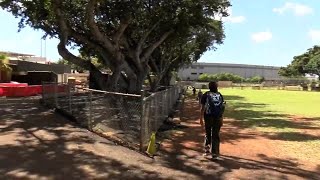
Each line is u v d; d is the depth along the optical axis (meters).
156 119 13.80
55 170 8.21
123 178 8.04
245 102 36.94
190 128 15.86
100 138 11.66
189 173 8.73
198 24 29.16
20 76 41.88
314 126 17.84
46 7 22.83
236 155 10.82
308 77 134.50
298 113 24.72
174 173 8.65
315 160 10.53
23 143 10.45
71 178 7.77
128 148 10.66
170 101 23.17
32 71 44.16
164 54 43.25
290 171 9.29
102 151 10.03
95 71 25.56
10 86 29.19
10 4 25.77
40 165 8.50
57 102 17.95
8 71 36.84
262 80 138.75
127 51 28.45
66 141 10.92
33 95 29.73
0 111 17.11
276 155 11.04
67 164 8.69
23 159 8.88
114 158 9.44
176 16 27.78
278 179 8.58
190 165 9.40
